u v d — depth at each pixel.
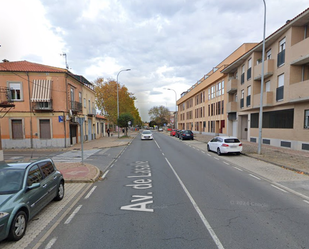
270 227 3.94
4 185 3.94
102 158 13.07
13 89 17.28
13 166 4.40
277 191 6.21
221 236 3.63
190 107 49.81
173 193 6.03
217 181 7.32
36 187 4.08
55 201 5.50
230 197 5.66
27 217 3.85
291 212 4.66
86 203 5.35
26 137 17.62
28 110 17.50
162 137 35.75
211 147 15.09
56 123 17.84
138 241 3.50
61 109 17.83
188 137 27.50
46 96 17.17
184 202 5.30
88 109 26.70
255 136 20.00
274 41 16.17
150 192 6.15
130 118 32.88
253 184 6.95
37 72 17.36
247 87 20.31
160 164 10.66
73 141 20.91
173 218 4.38
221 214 4.55
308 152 12.96
